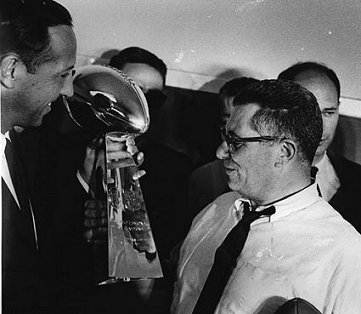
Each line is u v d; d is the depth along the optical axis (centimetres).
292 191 175
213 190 207
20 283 188
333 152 211
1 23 179
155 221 203
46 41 180
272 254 173
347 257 168
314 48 216
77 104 180
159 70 208
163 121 209
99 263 186
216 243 188
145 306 197
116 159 185
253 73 214
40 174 186
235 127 172
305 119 170
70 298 191
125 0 205
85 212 187
